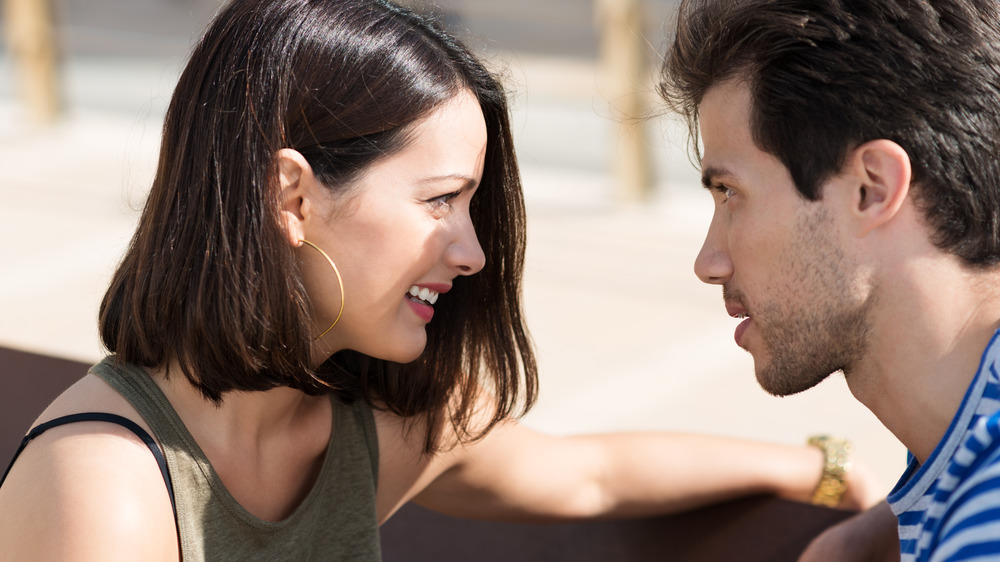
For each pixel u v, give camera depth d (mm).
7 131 8328
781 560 1863
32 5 8375
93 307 4859
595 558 1927
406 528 2037
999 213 1237
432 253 1446
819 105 1255
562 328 4754
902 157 1221
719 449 1914
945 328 1257
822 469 1968
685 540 1910
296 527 1563
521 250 1651
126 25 13641
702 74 1349
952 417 1258
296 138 1379
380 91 1381
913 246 1257
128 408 1422
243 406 1498
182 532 1423
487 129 1554
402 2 1505
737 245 1357
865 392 1345
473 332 1683
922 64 1229
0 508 1357
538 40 11758
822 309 1313
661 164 7355
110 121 8586
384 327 1474
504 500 1844
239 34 1396
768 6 1289
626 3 6160
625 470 1885
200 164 1390
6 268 5406
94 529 1306
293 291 1395
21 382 2250
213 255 1380
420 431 1729
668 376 4254
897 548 1748
